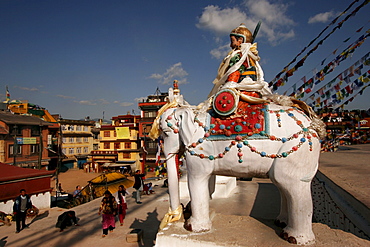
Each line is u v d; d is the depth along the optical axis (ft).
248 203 23.27
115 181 39.83
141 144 115.65
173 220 10.91
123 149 120.78
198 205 9.89
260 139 8.98
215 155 9.69
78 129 141.59
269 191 27.81
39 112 125.39
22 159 94.63
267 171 9.07
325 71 22.93
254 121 9.22
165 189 37.40
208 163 9.77
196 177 10.01
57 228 23.18
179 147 11.31
